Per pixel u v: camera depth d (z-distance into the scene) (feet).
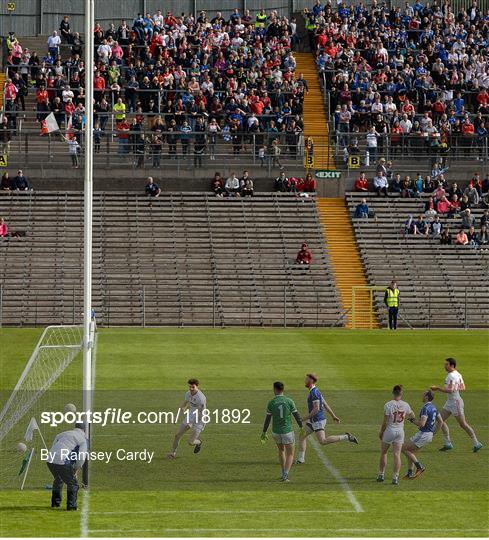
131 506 251.60
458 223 629.10
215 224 616.39
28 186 623.77
